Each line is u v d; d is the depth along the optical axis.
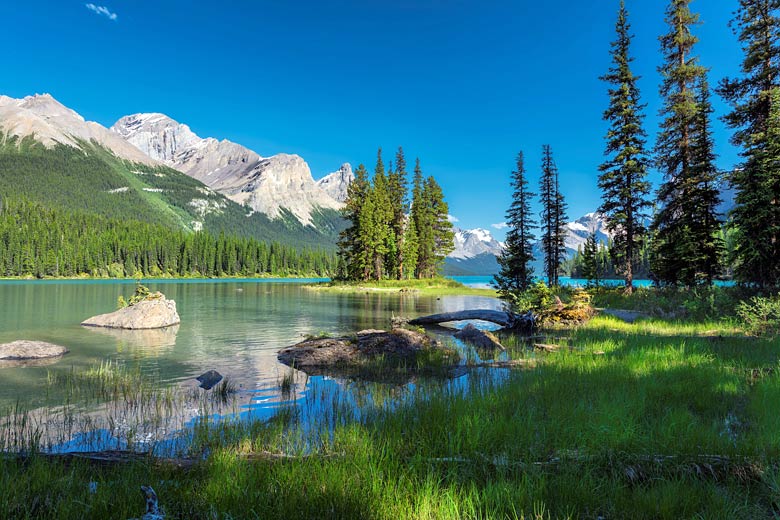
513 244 32.50
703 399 7.01
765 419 5.57
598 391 7.59
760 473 4.16
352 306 34.03
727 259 20.98
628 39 28.77
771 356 10.50
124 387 9.47
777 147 18.89
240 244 165.00
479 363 12.55
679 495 3.68
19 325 19.56
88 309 27.17
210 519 3.40
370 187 70.19
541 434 5.46
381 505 3.57
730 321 17.77
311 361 12.70
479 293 56.41
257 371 11.46
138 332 18.45
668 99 26.72
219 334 18.23
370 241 65.50
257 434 6.05
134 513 3.48
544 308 22.83
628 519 3.43
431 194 76.12
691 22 26.12
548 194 40.50
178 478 4.39
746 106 21.03
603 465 4.52
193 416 7.46
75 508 3.52
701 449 4.71
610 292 29.95
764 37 21.05
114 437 6.31
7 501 3.62
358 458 4.66
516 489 3.83
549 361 11.71
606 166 28.94
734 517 3.39
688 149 25.73
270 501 3.67
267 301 38.66
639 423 5.66
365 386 9.96
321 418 7.14
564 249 40.28
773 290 18.77
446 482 4.18
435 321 22.89
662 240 27.66
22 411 7.64
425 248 74.88
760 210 18.95
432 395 7.89
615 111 29.03
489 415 6.19
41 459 4.68
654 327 18.34
